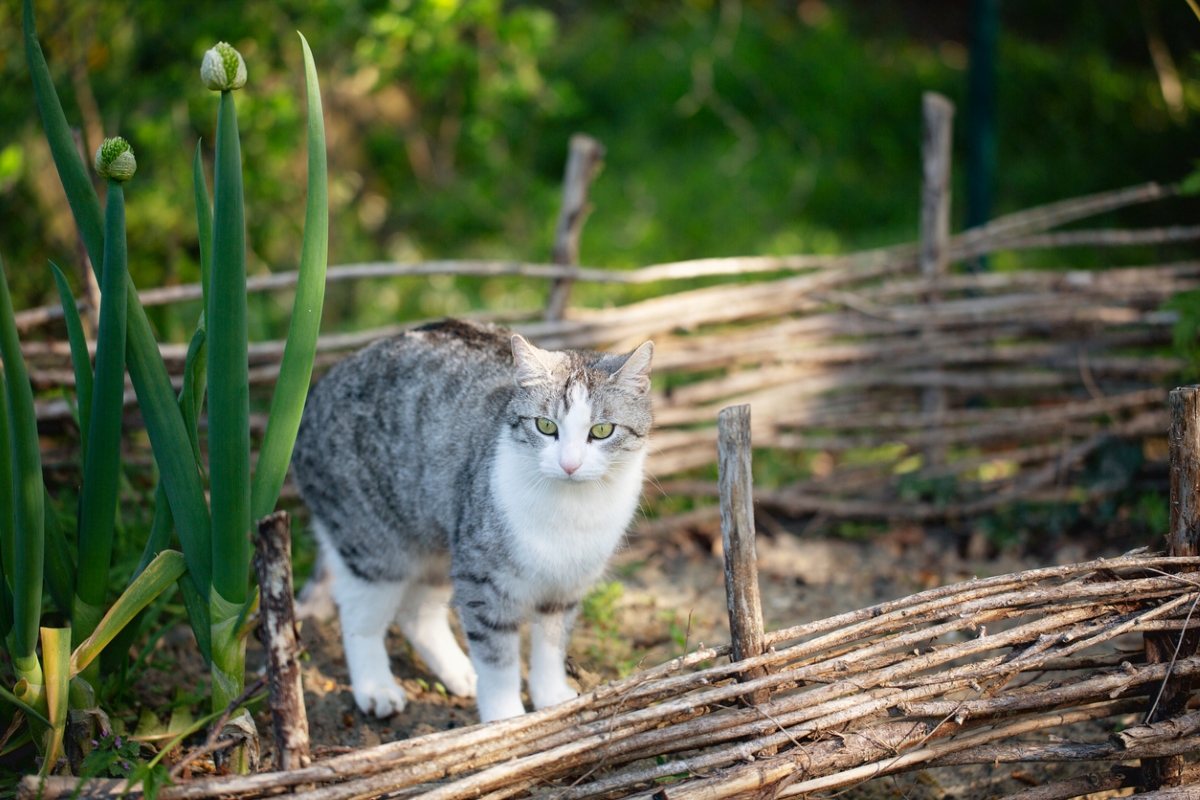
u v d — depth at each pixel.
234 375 2.16
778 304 4.40
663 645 3.52
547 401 2.73
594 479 2.74
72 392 3.64
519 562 2.79
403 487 3.04
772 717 2.28
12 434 2.16
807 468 4.80
